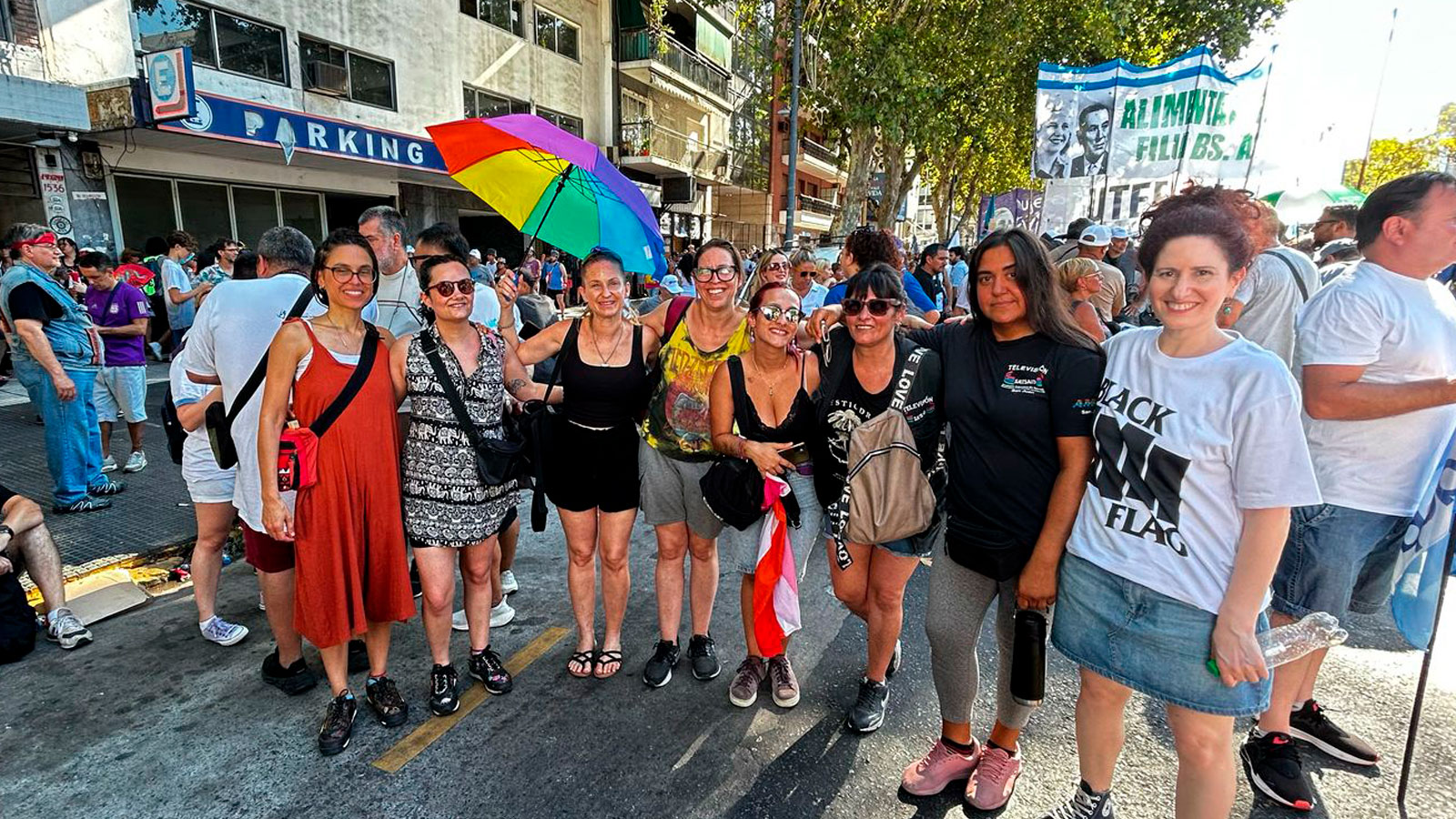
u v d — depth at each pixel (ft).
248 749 8.44
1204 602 5.62
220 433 8.76
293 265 10.37
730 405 8.56
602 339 9.20
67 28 30.42
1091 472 6.31
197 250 35.60
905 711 9.42
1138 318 19.81
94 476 16.19
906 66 44.24
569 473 9.39
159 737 8.60
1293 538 7.83
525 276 51.08
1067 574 6.47
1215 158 25.12
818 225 112.57
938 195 82.23
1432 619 7.22
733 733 8.89
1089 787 7.02
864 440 7.66
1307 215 31.68
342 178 46.16
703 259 8.75
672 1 69.87
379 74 46.52
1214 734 5.96
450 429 8.63
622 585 9.93
